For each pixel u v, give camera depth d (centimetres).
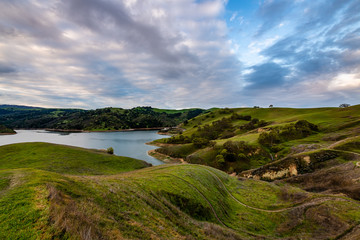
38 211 856
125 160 5444
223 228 1925
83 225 864
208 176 3497
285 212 2494
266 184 3922
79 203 1114
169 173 2964
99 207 1170
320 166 4253
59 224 805
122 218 1187
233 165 6981
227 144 7962
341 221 1964
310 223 2127
